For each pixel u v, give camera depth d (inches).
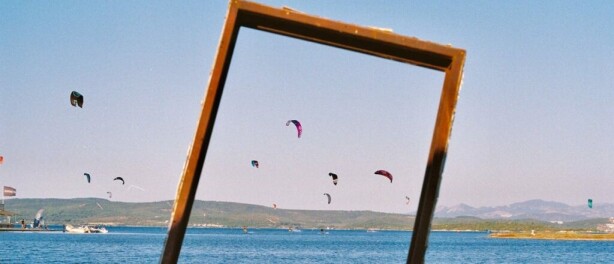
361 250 4990.2
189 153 281.7
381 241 7677.2
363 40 295.4
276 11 282.7
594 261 3809.1
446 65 304.2
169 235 281.7
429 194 301.3
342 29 289.0
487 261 3754.9
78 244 5093.5
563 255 4443.9
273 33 294.8
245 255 4020.7
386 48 299.6
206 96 279.6
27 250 4077.3
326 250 4931.1
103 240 6200.8
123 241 5954.7
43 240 5915.4
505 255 4424.2
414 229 308.2
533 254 4569.4
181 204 282.4
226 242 6673.2
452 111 300.2
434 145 303.1
